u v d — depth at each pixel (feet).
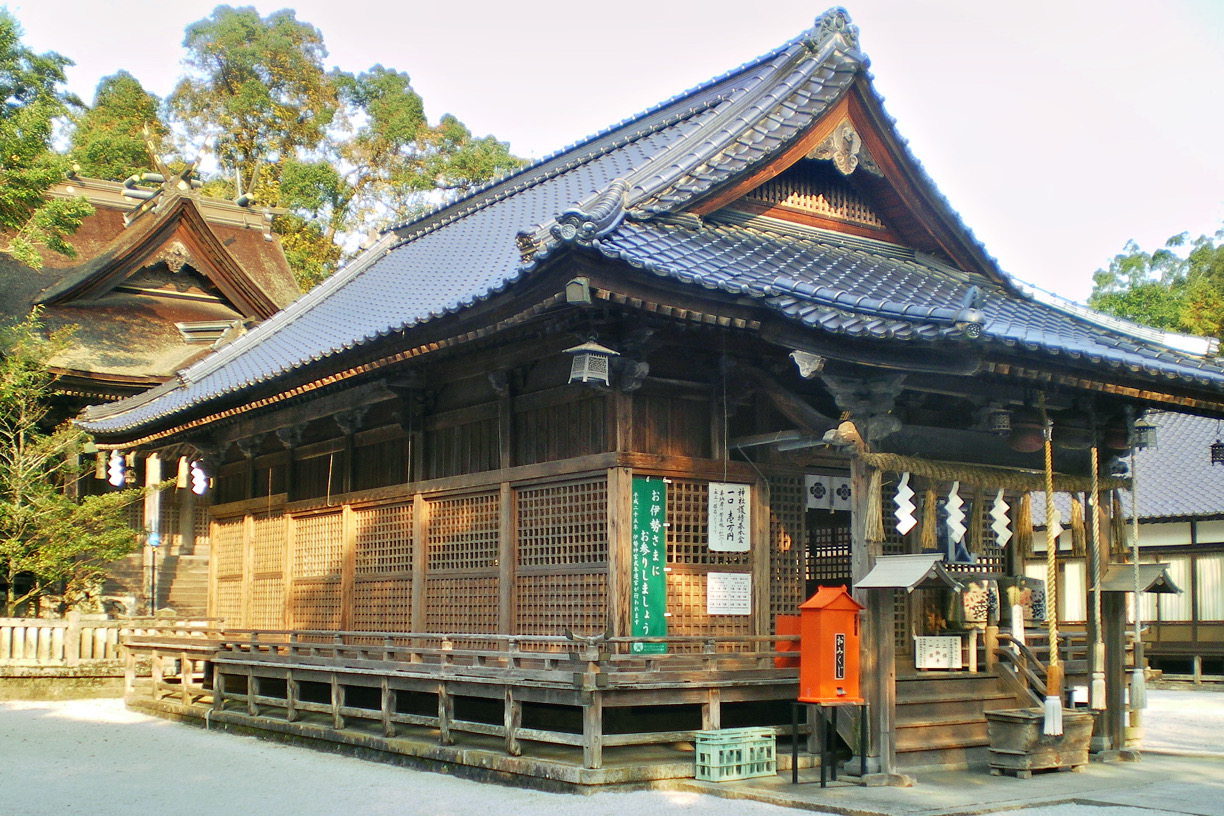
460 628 44.16
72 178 116.16
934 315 31.65
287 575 56.75
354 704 52.95
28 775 39.29
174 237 104.58
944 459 37.29
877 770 34.22
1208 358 43.01
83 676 68.49
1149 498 101.71
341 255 156.35
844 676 34.19
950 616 42.63
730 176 41.39
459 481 44.62
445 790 35.22
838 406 35.63
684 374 39.19
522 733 36.09
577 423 39.50
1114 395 39.29
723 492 39.29
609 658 33.81
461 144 167.84
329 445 55.16
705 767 34.60
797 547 41.24
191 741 48.67
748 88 45.39
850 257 44.78
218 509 64.85
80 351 93.56
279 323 72.13
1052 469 40.78
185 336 100.37
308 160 162.81
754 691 36.88
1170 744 49.83
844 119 44.27
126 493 75.97
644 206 39.50
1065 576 106.73
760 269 38.29
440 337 39.47
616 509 36.81
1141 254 194.39
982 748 39.01
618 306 33.47
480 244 59.47
